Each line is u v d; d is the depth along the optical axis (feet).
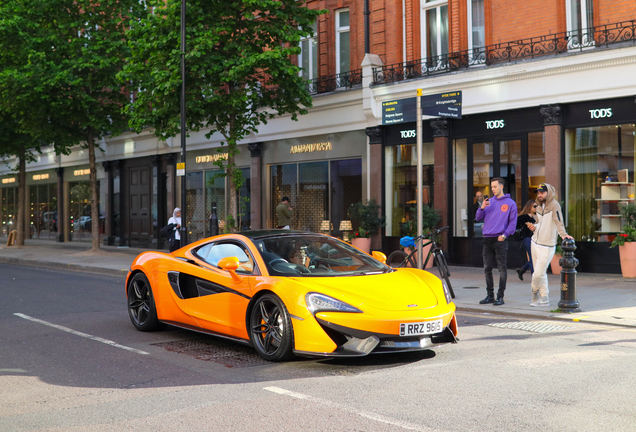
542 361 19.51
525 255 49.08
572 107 46.98
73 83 64.95
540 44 48.57
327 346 18.29
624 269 43.27
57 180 108.17
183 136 51.44
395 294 19.45
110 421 14.20
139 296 26.13
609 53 44.04
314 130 64.64
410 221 54.03
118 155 92.48
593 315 28.07
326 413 14.42
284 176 68.74
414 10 57.62
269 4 50.55
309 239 23.18
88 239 101.35
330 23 64.39
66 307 33.01
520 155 49.93
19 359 20.92
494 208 31.89
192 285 23.36
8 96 66.74
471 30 53.78
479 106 51.42
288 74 53.01
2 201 127.54
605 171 45.65
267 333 20.06
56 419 14.43
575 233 47.21
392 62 59.00
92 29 69.82
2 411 15.15
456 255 54.13
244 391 16.51
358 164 61.52
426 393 15.96
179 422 14.01
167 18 51.85
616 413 14.11
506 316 29.43
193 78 51.44
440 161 54.13
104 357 21.08
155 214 86.89
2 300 35.76
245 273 21.30
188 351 21.93
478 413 14.21
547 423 13.46
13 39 67.62
